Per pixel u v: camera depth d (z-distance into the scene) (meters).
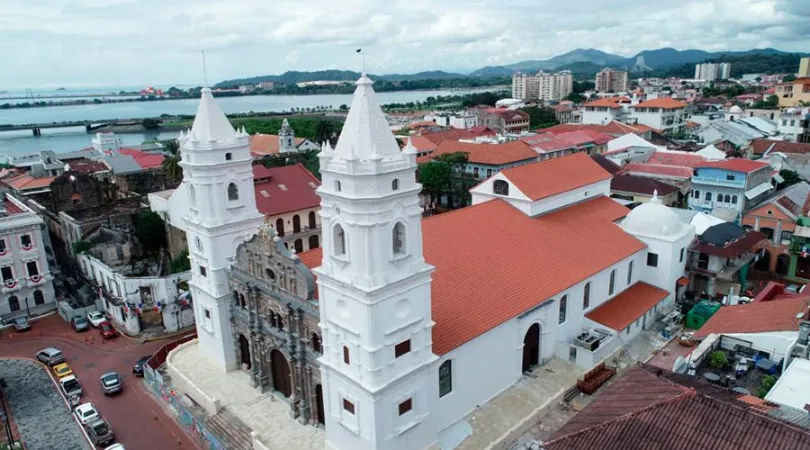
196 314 58.56
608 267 56.62
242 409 49.22
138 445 47.69
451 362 42.47
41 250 76.62
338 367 39.00
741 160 91.19
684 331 59.41
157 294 69.06
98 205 91.88
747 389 37.38
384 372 36.94
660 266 62.56
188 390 53.22
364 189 33.47
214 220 51.81
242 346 55.56
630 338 57.09
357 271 35.25
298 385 46.59
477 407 46.06
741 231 69.44
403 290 36.78
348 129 34.94
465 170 125.38
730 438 26.19
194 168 50.41
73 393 55.53
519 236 55.94
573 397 48.38
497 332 45.91
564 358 52.66
